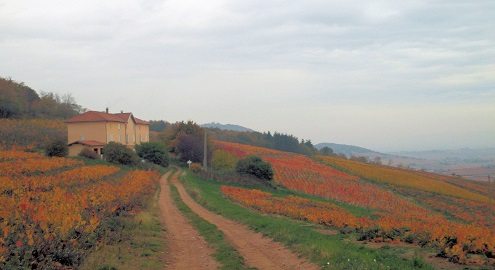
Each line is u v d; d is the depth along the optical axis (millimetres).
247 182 67500
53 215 16219
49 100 132250
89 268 12680
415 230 20797
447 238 18406
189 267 14844
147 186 43469
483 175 162250
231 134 193750
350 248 16391
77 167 52500
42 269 12031
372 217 37375
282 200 44125
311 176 89812
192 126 102188
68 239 14016
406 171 128500
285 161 110125
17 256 11570
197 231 23625
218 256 16469
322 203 48281
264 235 21359
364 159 191125
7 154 51000
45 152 61094
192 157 90188
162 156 80312
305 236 18953
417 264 13984
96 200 23469
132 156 67250
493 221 59062
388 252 16344
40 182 33031
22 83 130375
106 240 16219
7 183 29094
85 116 81438
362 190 78188
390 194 79875
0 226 14070
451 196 87250
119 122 85000
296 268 14508
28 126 87812
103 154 68312
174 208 35000
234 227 25094
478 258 15969
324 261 14461
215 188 55281
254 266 14930
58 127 94688
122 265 13609
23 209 16453
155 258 15531
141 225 21906
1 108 101938
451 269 14000
